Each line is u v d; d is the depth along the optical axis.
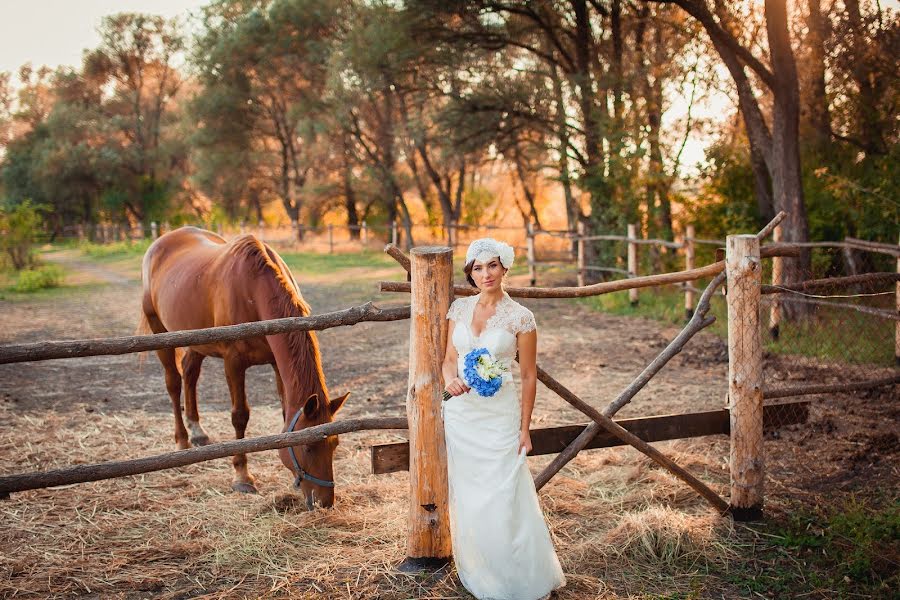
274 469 5.09
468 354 3.22
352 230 30.08
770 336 8.80
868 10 11.00
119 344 3.18
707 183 13.69
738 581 3.50
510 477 3.25
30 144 48.22
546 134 17.36
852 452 5.10
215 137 31.72
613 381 7.42
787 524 4.03
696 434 4.28
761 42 12.04
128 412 6.57
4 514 4.27
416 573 3.57
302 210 36.81
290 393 4.06
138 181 41.66
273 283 4.49
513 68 17.16
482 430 3.29
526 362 3.34
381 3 16.12
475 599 3.35
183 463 3.34
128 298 15.23
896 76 11.02
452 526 3.40
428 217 27.52
